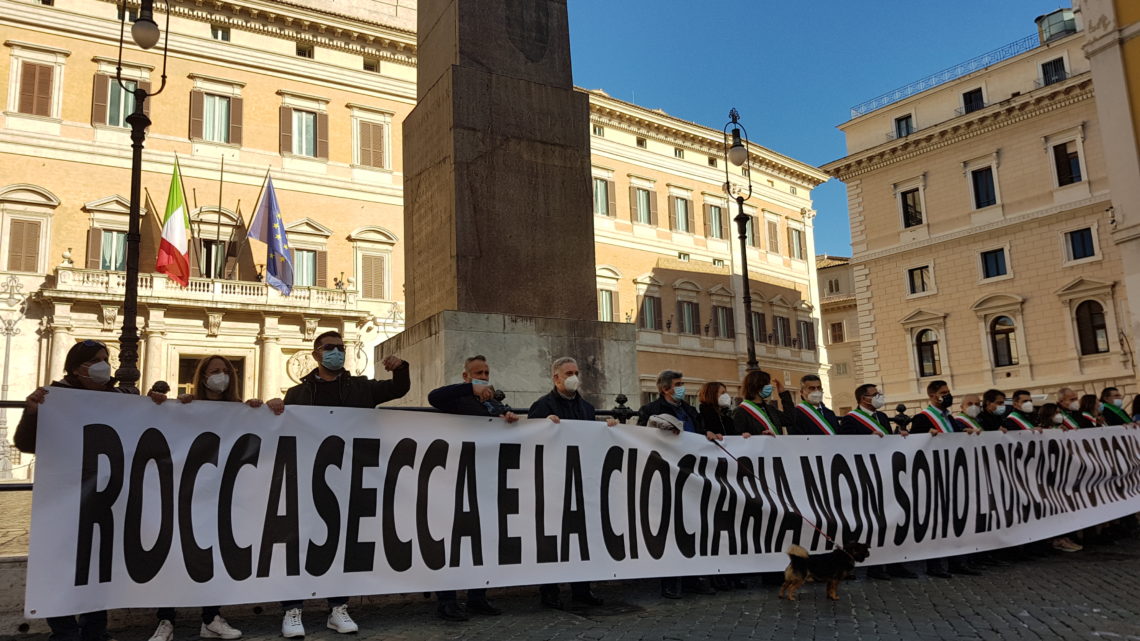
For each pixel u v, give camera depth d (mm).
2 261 23625
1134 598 5676
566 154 8258
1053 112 29953
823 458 6387
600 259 34625
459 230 7453
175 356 24922
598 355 7820
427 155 8266
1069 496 8141
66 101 25297
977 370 31359
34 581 3818
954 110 33188
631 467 5531
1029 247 30359
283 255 26031
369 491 4707
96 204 25000
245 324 26125
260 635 4465
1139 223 16766
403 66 31359
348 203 29156
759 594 5871
